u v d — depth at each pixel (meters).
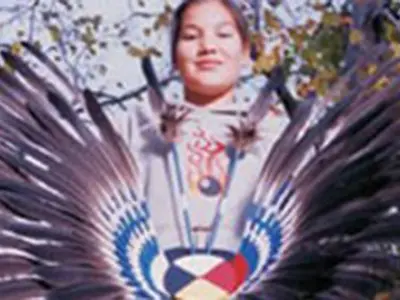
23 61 4.09
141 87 8.84
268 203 4.10
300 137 4.14
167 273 4.02
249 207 4.10
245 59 4.31
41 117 4.04
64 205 3.97
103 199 4.04
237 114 4.25
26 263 3.86
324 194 4.05
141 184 4.10
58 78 4.13
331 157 4.09
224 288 4.00
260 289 3.96
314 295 3.91
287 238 4.03
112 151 4.08
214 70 4.24
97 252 3.96
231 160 4.18
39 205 3.93
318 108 4.21
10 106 4.04
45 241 3.90
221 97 4.26
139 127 4.24
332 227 3.99
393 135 4.08
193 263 4.04
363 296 3.91
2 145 3.99
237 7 4.29
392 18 8.80
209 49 4.24
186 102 4.27
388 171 4.03
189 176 4.15
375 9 8.81
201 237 4.09
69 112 4.06
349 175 4.05
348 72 4.32
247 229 4.08
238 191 4.14
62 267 3.88
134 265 4.00
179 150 4.18
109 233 4.01
